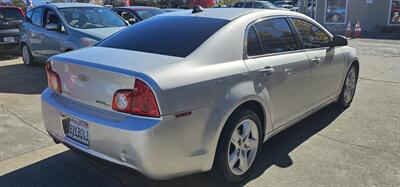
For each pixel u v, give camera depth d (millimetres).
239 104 3299
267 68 3660
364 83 7719
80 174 3740
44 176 3697
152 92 2744
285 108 4059
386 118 5383
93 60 3164
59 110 3330
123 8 12180
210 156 3131
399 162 3971
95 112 3066
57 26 8305
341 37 4895
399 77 8344
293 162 3977
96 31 7969
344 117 5418
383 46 14523
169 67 2963
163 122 2758
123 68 2914
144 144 2736
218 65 3258
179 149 2893
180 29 3654
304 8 27062
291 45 4242
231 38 3482
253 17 3834
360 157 4094
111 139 2881
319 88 4742
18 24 11453
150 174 2830
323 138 4633
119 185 3549
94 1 32688
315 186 3488
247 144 3568
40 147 4355
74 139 3238
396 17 21641
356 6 22797
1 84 7742
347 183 3541
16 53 11570
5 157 4082
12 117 5430
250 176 3680
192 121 2936
